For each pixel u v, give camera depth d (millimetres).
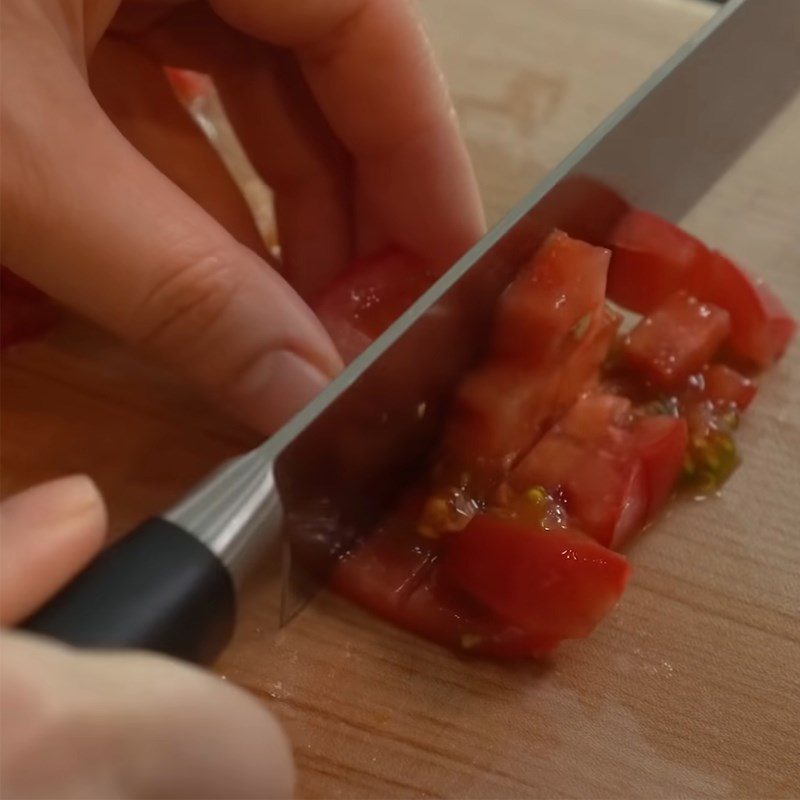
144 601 205
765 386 278
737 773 240
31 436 269
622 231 277
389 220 290
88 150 236
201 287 239
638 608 254
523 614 243
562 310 252
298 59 277
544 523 250
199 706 201
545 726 243
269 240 301
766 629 252
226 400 256
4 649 195
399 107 275
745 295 275
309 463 227
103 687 197
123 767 198
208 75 291
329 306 275
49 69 237
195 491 214
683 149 285
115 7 262
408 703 245
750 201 307
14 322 275
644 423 260
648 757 241
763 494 265
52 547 207
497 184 312
